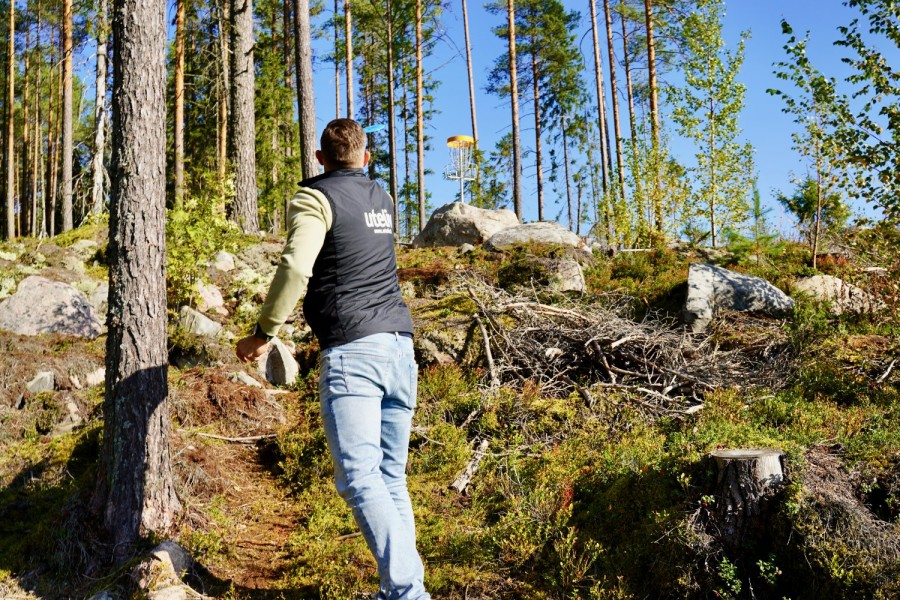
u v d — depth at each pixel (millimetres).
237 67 13484
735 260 10617
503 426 5703
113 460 4012
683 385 6430
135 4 4121
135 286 4062
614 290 8945
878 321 7707
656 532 3701
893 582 3055
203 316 7508
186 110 21969
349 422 2672
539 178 33094
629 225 13516
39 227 33438
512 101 24000
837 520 3367
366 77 31391
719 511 3627
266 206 18859
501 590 3738
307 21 12844
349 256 2732
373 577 3768
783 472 3668
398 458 2930
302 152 12719
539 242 11039
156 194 4133
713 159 12547
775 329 7477
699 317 7789
